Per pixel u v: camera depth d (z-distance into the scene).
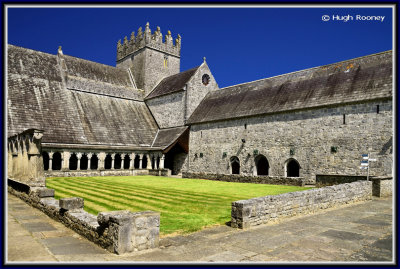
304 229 8.64
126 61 50.81
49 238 7.53
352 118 22.47
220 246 7.07
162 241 7.34
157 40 48.03
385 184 15.34
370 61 24.53
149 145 37.16
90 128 33.69
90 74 41.72
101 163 32.38
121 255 6.29
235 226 8.84
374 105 21.39
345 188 12.91
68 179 25.92
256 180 23.05
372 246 7.05
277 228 8.75
